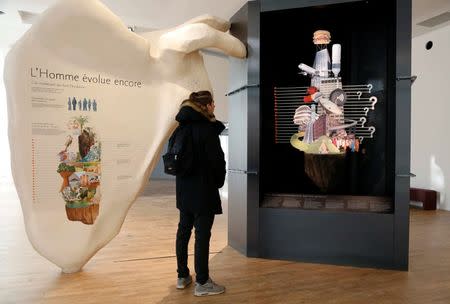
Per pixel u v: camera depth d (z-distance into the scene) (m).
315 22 3.38
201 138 2.23
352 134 3.16
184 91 3.05
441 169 5.65
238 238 3.35
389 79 3.10
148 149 2.96
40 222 2.62
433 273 2.77
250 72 3.15
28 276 2.68
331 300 2.27
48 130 2.64
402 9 2.75
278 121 3.37
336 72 3.12
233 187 3.48
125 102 2.89
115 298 2.30
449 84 5.48
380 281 2.60
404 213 2.81
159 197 6.99
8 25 5.70
